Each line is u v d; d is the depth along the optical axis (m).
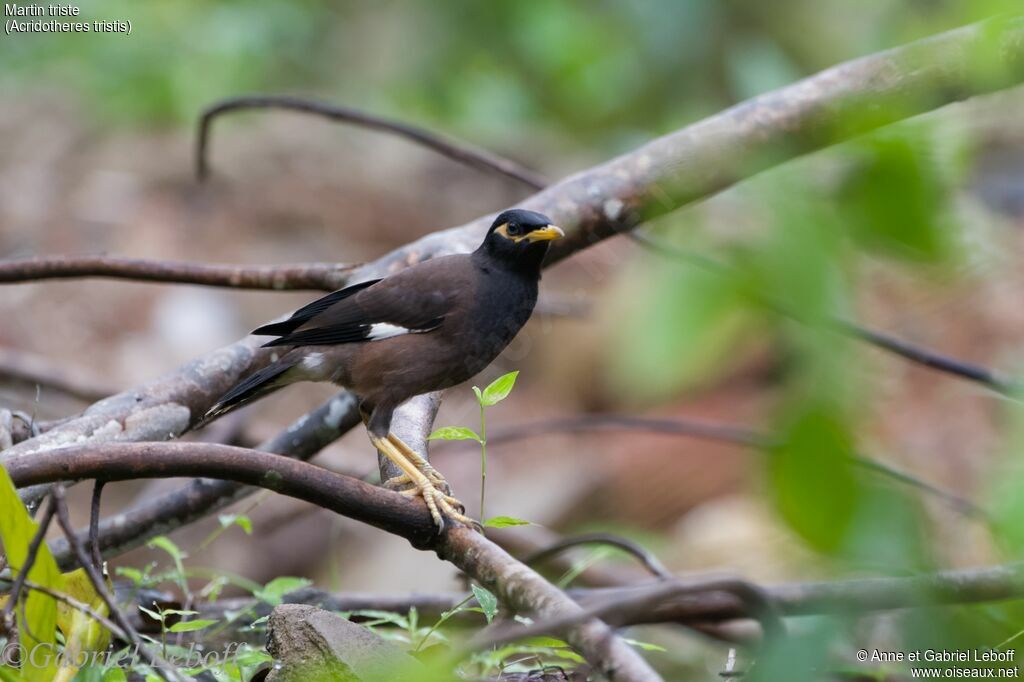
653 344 2.97
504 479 18.52
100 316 19.62
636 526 17.44
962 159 3.44
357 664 6.29
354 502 6.76
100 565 6.70
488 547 6.65
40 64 25.05
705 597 10.05
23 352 18.73
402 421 9.35
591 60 24.39
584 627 5.29
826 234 3.05
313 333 8.96
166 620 8.28
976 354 16.62
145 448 6.44
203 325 19.67
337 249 21.55
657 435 18.02
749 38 21.31
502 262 9.27
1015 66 5.06
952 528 10.34
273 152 23.42
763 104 9.97
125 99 23.84
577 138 24.44
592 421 14.34
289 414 18.88
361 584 15.81
